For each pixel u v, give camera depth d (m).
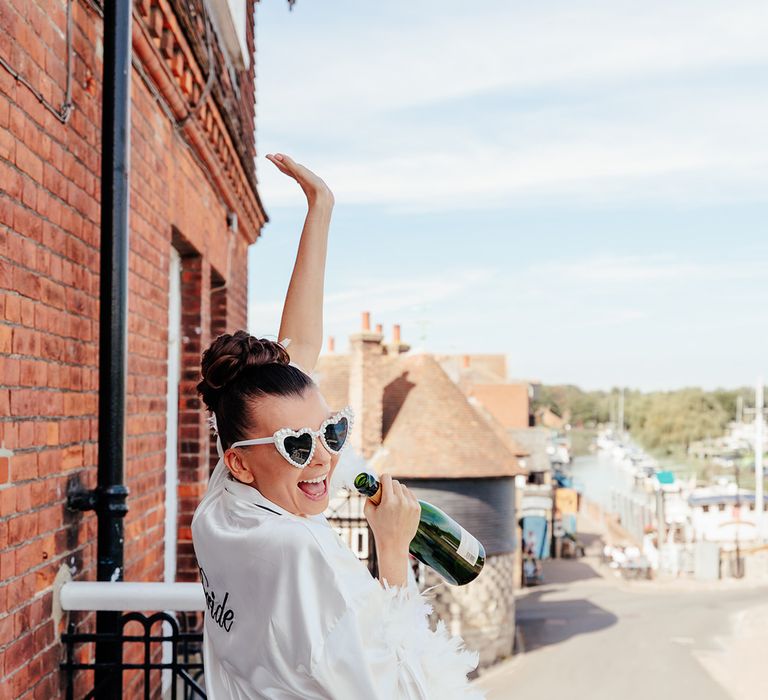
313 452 1.39
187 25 4.40
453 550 1.81
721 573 44.31
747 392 151.50
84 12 3.31
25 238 2.63
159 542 4.47
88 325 3.30
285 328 1.96
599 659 26.48
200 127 5.24
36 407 2.71
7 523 2.44
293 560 1.26
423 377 29.30
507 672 25.31
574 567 47.25
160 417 4.49
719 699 21.86
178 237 5.20
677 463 112.56
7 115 2.49
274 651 1.25
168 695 5.06
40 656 2.69
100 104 3.49
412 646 1.35
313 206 2.06
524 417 59.28
